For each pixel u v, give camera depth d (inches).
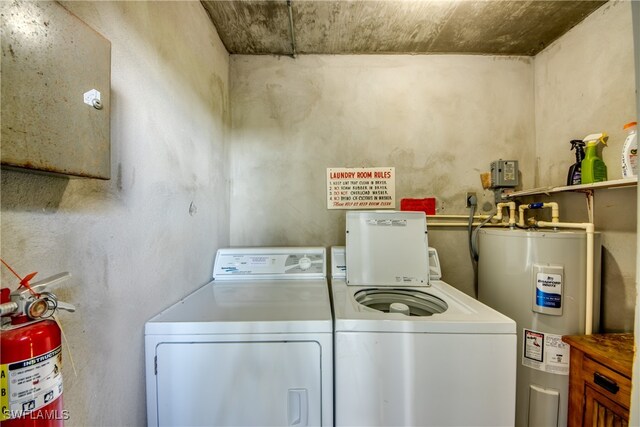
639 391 19.4
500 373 32.7
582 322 45.3
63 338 22.5
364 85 70.4
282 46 66.6
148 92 34.8
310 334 33.4
